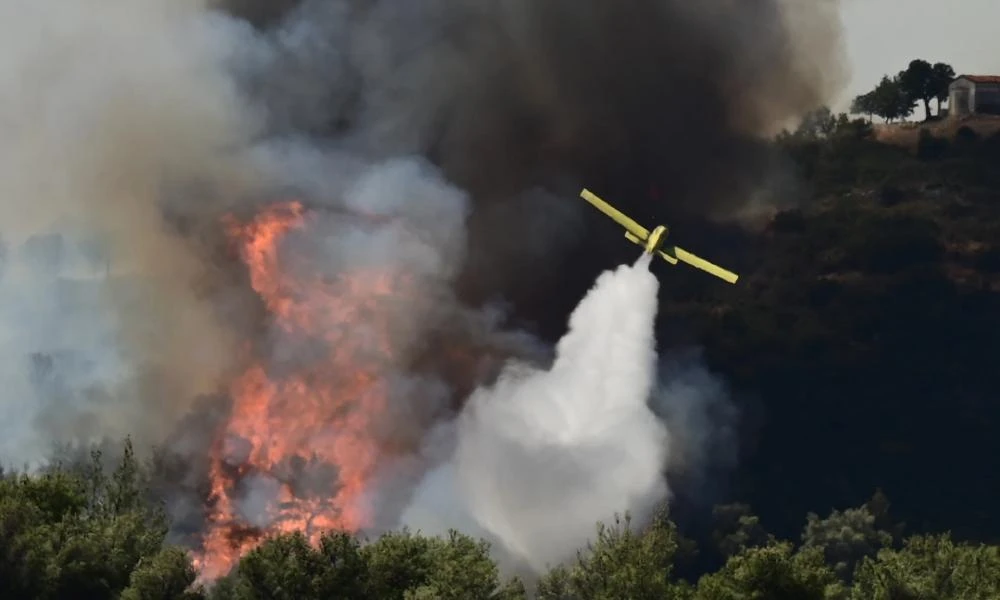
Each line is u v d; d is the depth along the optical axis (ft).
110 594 368.68
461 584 358.84
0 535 368.68
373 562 368.27
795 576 369.91
